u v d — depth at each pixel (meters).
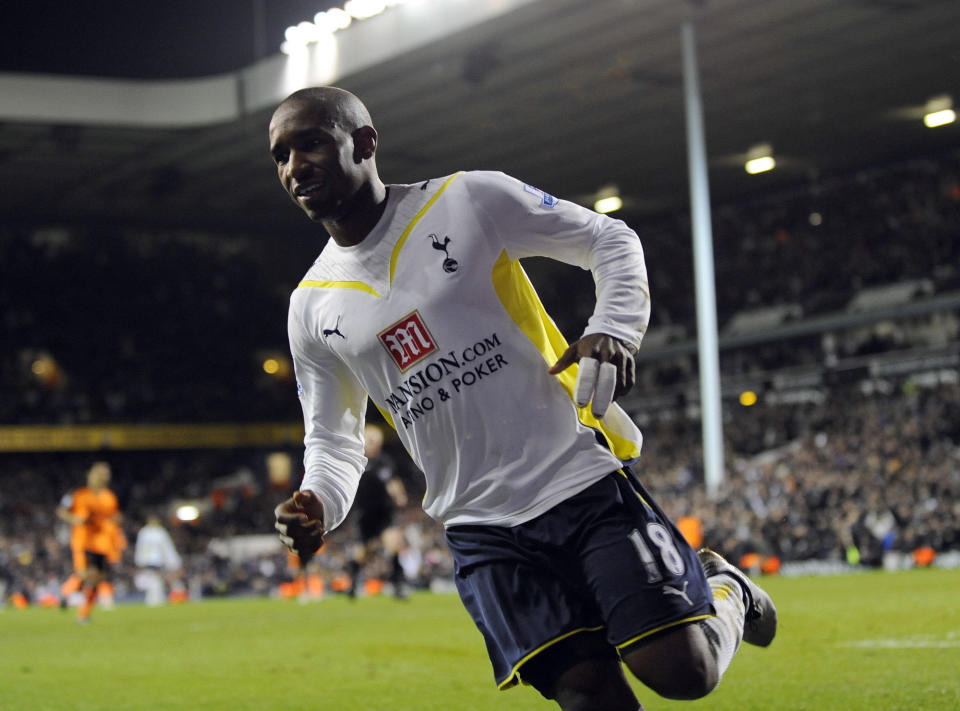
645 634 2.71
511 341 2.95
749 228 41.16
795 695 5.41
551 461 2.91
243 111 31.30
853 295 35.78
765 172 38.69
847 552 22.45
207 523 37.50
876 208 37.81
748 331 38.12
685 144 35.94
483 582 2.95
